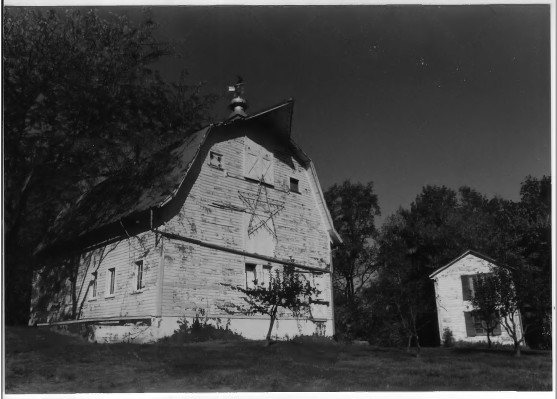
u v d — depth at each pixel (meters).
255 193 21.17
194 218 18.59
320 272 22.77
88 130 19.52
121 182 20.41
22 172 19.03
